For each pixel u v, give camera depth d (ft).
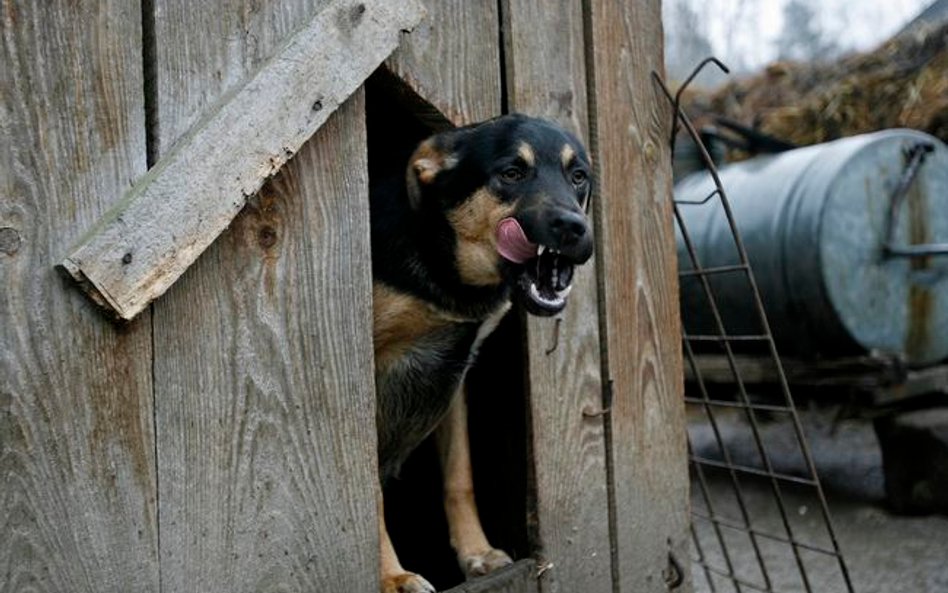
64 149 5.41
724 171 22.41
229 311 6.24
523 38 8.46
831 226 18.37
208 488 6.12
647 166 9.71
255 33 6.34
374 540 7.05
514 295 8.45
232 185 6.02
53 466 5.40
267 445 6.43
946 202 19.75
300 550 6.61
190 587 6.02
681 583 9.98
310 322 6.69
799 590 15.70
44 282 5.34
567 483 8.79
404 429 9.15
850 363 18.67
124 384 5.70
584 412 8.98
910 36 28.91
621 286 9.35
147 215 5.60
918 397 20.08
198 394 6.08
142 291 5.57
